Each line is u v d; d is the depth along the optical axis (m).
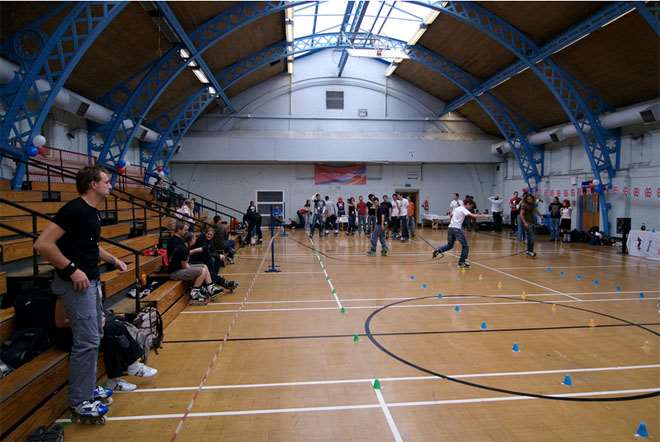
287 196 24.09
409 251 13.98
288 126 23.27
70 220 3.03
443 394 3.83
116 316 4.37
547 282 8.82
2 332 3.58
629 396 3.79
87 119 14.48
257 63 18.12
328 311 6.64
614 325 5.88
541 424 3.32
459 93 21.55
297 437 3.14
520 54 14.58
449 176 25.02
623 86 14.55
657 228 14.40
